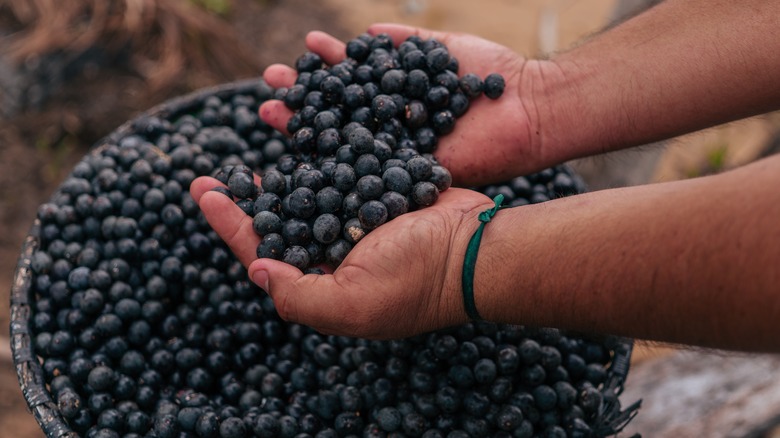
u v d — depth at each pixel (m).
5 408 0.86
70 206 0.64
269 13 1.23
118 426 0.58
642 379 0.79
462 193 0.58
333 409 0.59
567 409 0.59
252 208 0.58
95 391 0.59
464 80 0.64
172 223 0.62
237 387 0.60
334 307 0.53
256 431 0.57
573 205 0.53
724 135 1.20
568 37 1.31
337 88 0.60
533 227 0.53
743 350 0.47
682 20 0.63
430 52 0.63
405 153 0.58
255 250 0.57
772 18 0.60
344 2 1.29
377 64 0.62
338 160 0.58
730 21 0.61
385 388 0.59
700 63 0.62
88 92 1.03
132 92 1.05
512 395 0.59
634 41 0.64
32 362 0.59
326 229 0.55
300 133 0.60
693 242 0.47
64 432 0.56
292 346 0.62
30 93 1.00
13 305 0.60
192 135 0.67
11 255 0.94
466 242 0.55
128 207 0.63
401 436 0.58
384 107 0.60
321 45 0.66
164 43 1.08
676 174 1.16
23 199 0.97
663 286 0.48
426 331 0.57
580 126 0.64
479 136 0.64
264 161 0.67
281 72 0.66
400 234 0.54
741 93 0.61
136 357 0.60
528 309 0.53
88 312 0.61
